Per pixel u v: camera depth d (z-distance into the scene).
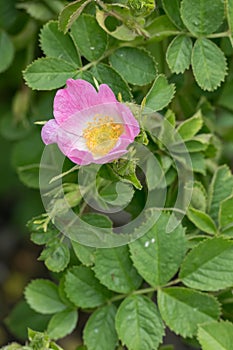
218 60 0.49
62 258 0.48
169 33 0.49
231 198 0.49
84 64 0.49
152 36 0.49
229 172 0.51
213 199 0.50
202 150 0.51
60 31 0.48
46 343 0.46
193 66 0.48
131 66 0.49
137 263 0.48
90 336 0.49
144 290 0.48
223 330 0.47
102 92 0.45
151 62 0.48
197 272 0.48
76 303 0.49
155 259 0.48
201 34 0.49
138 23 0.48
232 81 0.53
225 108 0.54
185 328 0.48
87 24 0.48
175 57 0.49
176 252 0.48
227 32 0.49
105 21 0.48
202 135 0.50
